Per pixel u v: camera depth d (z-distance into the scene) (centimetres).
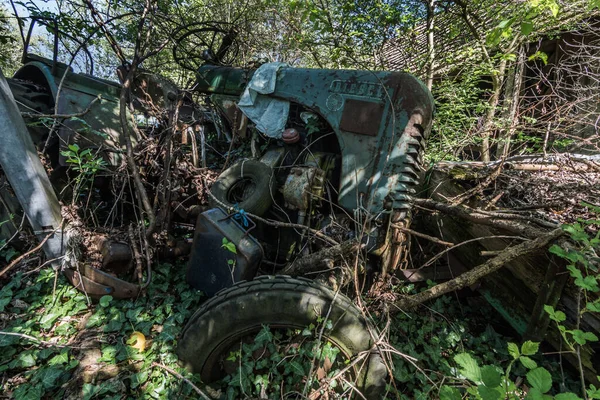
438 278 213
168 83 282
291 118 208
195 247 184
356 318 140
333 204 188
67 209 201
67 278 201
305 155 201
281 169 206
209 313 144
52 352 158
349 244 158
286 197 187
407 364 171
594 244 130
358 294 150
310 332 136
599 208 150
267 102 205
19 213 222
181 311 190
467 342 188
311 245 190
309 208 187
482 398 78
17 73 279
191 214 238
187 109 299
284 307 138
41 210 179
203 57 293
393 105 170
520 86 467
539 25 418
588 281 111
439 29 452
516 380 166
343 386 140
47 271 201
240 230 176
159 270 218
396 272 205
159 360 161
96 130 218
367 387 141
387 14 434
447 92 477
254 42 481
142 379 150
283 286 140
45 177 181
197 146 269
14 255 230
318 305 137
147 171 239
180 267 229
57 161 230
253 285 143
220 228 175
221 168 263
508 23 187
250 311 140
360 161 176
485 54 432
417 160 174
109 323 179
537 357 172
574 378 161
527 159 272
